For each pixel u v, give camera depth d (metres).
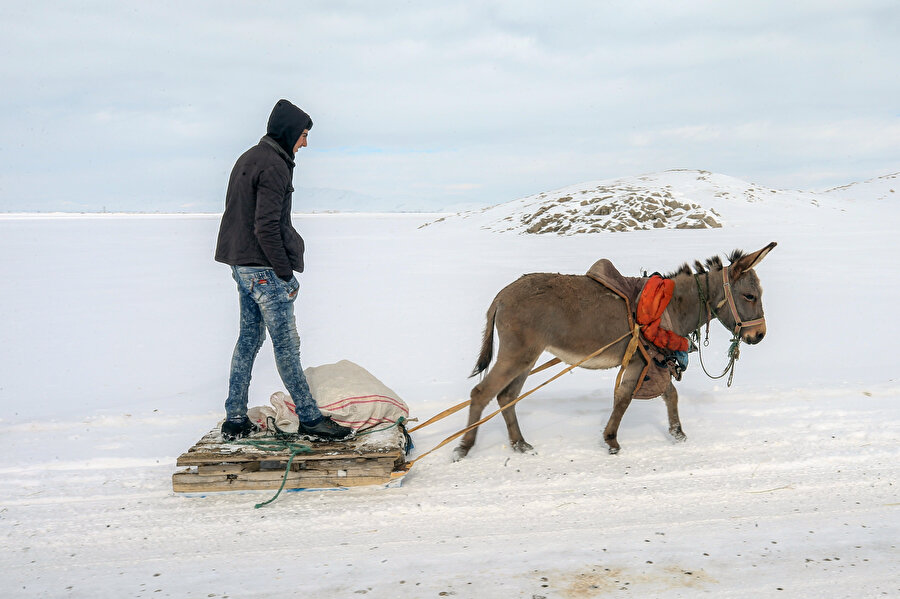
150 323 12.60
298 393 5.14
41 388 8.02
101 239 44.06
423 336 10.62
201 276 20.62
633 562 3.59
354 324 11.75
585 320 5.36
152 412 6.80
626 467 5.21
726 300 5.63
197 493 4.85
